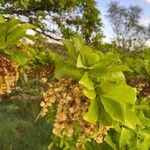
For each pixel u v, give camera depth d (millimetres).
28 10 1418
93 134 463
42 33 1415
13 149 2357
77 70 470
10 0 1354
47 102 481
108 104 447
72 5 1536
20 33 493
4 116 2984
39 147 2387
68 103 464
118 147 569
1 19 503
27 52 520
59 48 1170
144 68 698
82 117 461
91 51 477
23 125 2709
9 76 489
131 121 447
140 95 686
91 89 446
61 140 1029
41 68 676
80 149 528
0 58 487
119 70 474
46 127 2656
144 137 609
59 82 476
